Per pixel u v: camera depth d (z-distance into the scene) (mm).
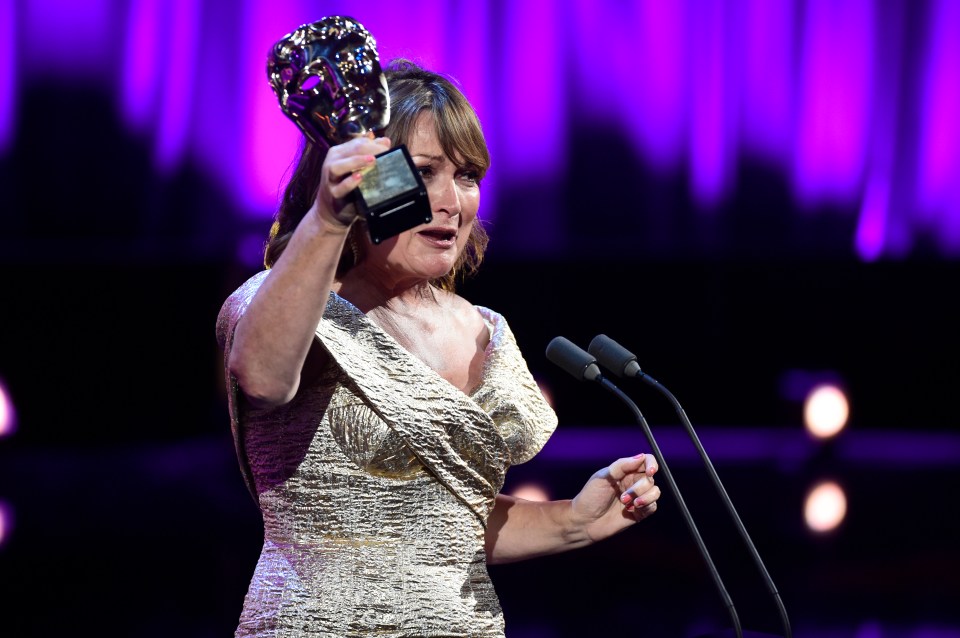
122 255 29484
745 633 6996
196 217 29344
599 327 33094
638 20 29453
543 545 7574
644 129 29766
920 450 30859
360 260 6816
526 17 29156
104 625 15680
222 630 15578
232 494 24906
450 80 6805
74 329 31484
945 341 33312
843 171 30172
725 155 29969
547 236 29812
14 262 29547
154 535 21031
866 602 16609
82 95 28953
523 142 29562
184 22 28828
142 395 31953
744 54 29719
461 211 6625
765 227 30203
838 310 33344
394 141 6391
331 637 6148
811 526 21188
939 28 29766
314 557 6277
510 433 6824
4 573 18234
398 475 6301
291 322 5496
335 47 5598
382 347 6277
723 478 26125
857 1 29672
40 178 29141
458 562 6469
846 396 29766
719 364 33625
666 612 16188
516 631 15367
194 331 31719
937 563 18609
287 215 6801
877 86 29906
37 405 31625
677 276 33125
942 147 30062
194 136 29156
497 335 7148
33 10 28609
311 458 6254
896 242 30312
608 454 29688
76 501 24031
